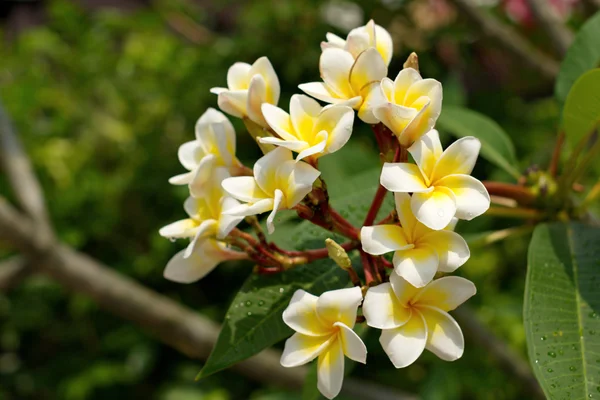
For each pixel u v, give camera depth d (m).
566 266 0.69
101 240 1.85
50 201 1.72
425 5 1.63
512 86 1.72
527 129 1.71
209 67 1.71
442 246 0.59
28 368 1.97
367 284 0.61
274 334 0.66
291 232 0.75
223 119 0.68
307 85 0.64
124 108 1.79
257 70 0.68
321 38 1.59
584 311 0.64
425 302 0.59
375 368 1.61
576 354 0.61
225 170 0.65
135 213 1.83
